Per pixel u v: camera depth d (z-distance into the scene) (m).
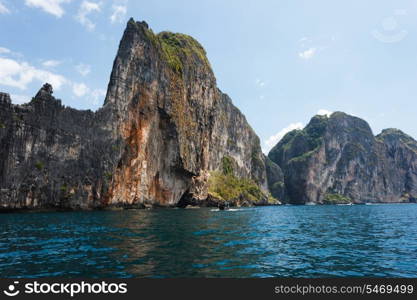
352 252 19.38
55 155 55.78
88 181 60.53
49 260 15.35
